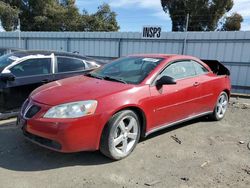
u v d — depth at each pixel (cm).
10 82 546
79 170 371
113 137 388
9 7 3375
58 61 623
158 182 349
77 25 3672
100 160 401
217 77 595
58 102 371
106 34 1453
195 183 351
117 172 370
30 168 371
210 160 417
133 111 414
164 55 522
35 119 370
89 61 678
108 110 379
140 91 421
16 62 570
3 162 385
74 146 363
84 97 378
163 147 457
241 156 437
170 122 484
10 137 472
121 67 501
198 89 533
